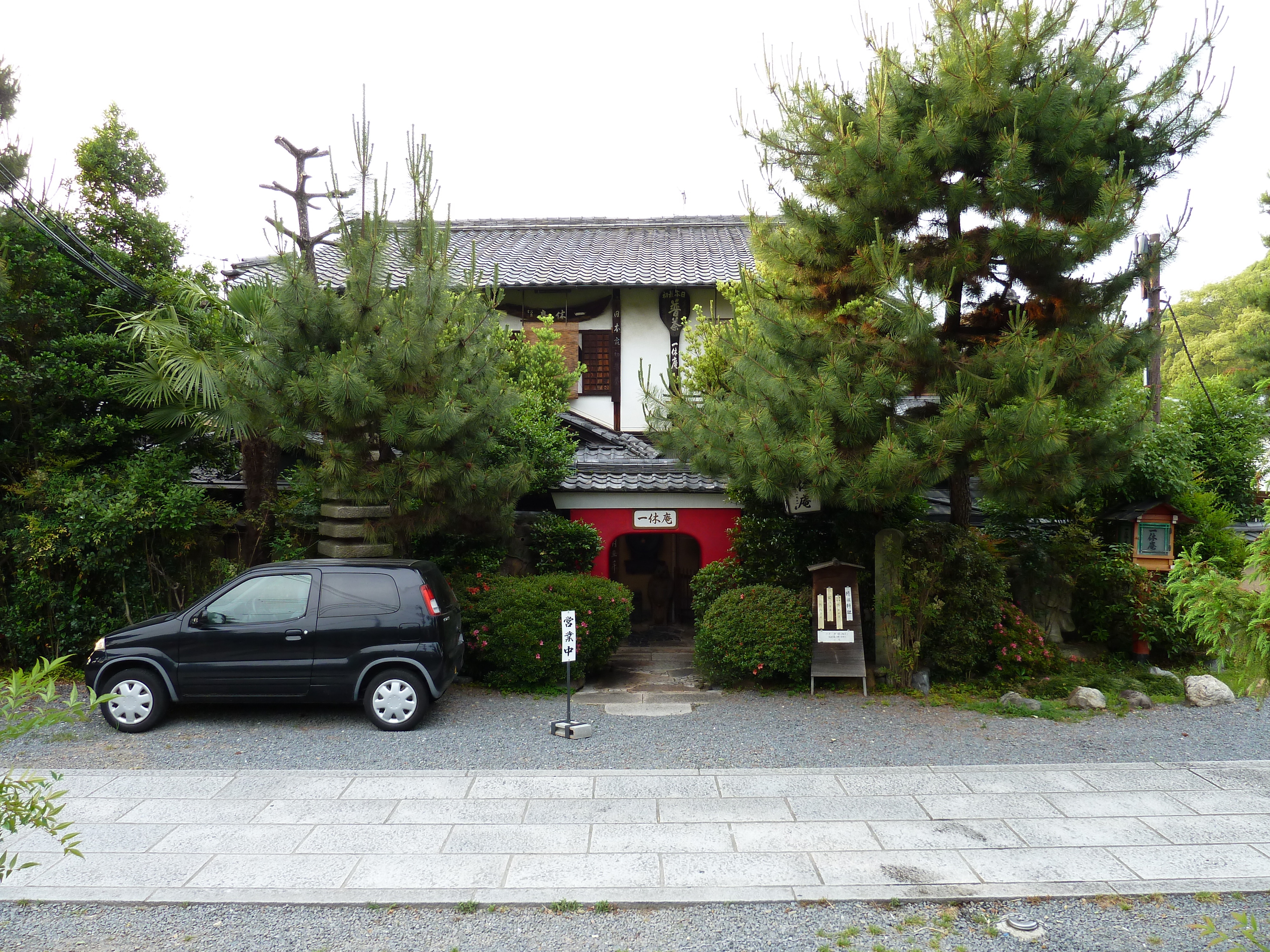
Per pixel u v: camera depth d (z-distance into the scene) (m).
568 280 13.77
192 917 4.48
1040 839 5.41
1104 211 7.24
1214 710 8.63
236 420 8.33
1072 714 8.35
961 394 7.42
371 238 8.38
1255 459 14.05
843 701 8.88
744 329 8.54
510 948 4.20
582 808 5.95
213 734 7.73
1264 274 27.06
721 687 9.59
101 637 8.88
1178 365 27.50
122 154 11.29
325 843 5.36
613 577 14.05
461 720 8.21
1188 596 4.24
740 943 4.23
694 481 11.65
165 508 9.48
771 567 10.61
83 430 10.08
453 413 8.18
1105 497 11.55
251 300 10.16
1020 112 7.68
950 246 8.42
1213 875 4.91
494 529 9.68
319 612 7.85
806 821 5.70
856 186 8.02
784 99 8.42
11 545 9.62
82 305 10.59
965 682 9.38
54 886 4.76
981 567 9.38
